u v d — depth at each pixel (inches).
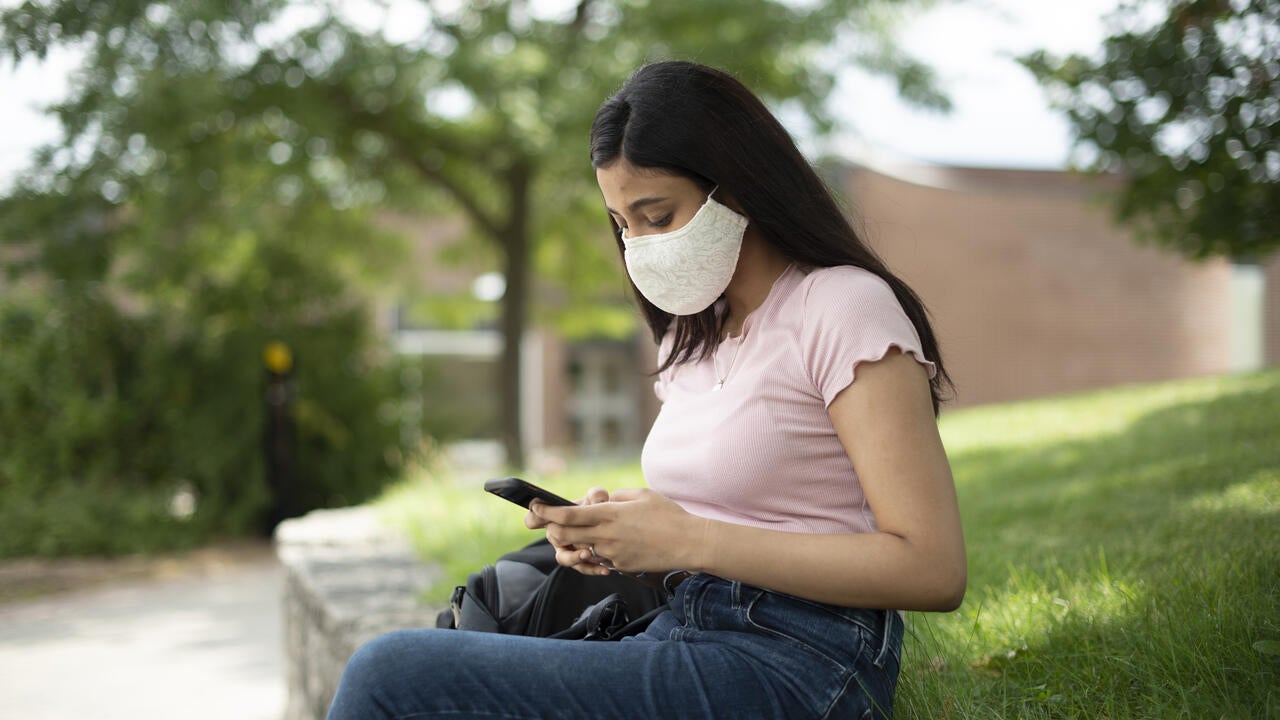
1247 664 71.8
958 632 93.1
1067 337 815.7
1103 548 116.3
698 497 58.8
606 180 60.3
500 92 389.4
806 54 436.8
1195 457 171.0
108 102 337.4
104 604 296.4
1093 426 263.4
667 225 59.5
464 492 267.7
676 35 426.6
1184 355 832.9
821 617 53.8
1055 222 816.3
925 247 785.6
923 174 789.2
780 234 58.0
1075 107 190.2
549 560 76.8
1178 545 109.4
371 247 538.6
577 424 861.8
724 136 57.6
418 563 175.5
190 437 400.2
